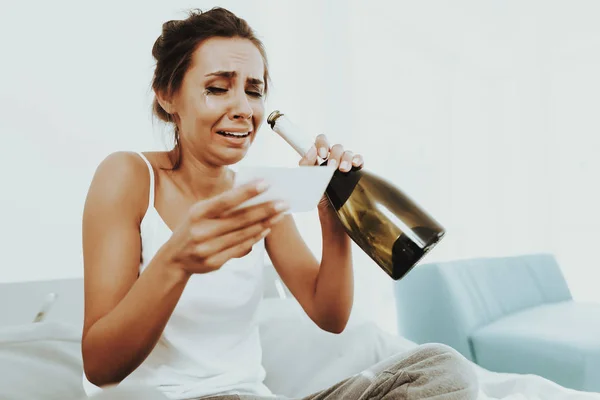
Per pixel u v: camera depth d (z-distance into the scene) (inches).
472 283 75.4
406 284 71.8
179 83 31.1
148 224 31.5
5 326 40.7
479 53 127.7
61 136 49.4
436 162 113.6
